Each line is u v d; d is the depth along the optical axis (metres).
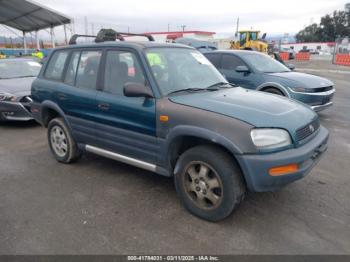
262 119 2.96
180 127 3.17
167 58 3.91
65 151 4.79
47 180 4.27
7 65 8.48
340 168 4.66
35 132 6.79
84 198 3.74
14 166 4.79
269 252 2.76
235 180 2.98
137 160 3.78
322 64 30.80
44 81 4.89
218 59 8.52
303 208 3.49
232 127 2.91
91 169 4.64
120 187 4.04
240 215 3.34
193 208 3.30
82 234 3.02
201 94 3.59
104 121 3.96
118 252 2.77
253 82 7.66
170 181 4.21
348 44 40.06
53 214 3.38
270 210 3.45
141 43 3.92
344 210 3.46
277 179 2.88
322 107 7.18
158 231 3.07
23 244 2.88
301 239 2.94
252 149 2.84
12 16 25.73
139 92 3.37
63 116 4.56
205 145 3.19
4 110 6.98
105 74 4.02
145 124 3.51
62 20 24.42
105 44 4.11
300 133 3.12
